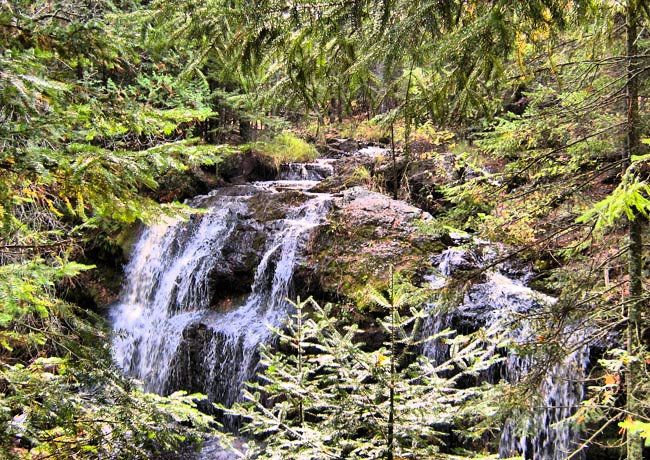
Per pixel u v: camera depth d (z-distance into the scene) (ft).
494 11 5.66
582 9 7.27
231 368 21.31
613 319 13.73
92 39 7.12
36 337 9.16
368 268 20.79
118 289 29.27
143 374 24.27
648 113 11.87
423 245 21.27
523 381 9.89
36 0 8.54
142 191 32.42
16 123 6.01
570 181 12.04
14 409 7.32
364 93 9.29
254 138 39.91
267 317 22.48
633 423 3.59
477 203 12.84
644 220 11.41
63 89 5.93
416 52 6.88
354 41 7.87
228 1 7.48
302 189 32.27
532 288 18.21
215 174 35.60
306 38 7.86
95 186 6.26
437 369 9.24
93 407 7.95
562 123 12.80
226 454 17.44
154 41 8.36
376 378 8.67
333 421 8.64
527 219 12.78
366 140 43.78
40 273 8.25
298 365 10.55
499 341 9.93
